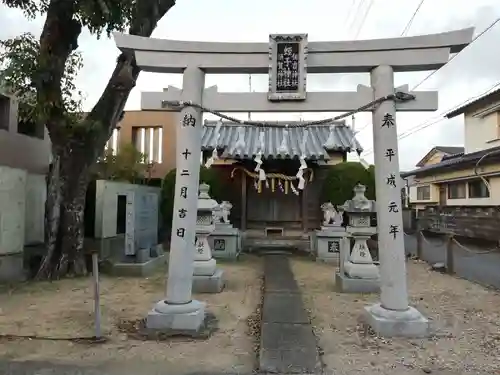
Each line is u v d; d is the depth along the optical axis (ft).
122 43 20.01
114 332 19.11
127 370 14.98
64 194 33.42
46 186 40.88
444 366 15.37
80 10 29.58
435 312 22.81
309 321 20.56
